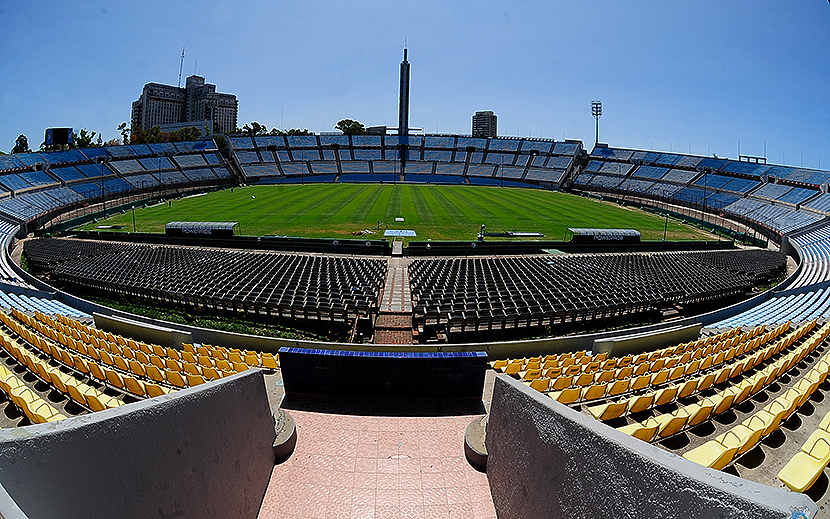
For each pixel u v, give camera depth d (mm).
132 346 15555
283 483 7035
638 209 80562
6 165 80875
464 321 19828
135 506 4176
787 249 51156
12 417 10344
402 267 34500
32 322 18328
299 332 20297
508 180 121750
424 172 126062
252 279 26359
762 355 14180
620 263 35188
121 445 4090
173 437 4738
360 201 75875
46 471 3385
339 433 8656
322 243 41469
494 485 6629
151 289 24266
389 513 6375
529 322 20984
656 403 10586
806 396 10312
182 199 80562
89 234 49281
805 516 2801
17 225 54938
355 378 10422
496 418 6832
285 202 74250
